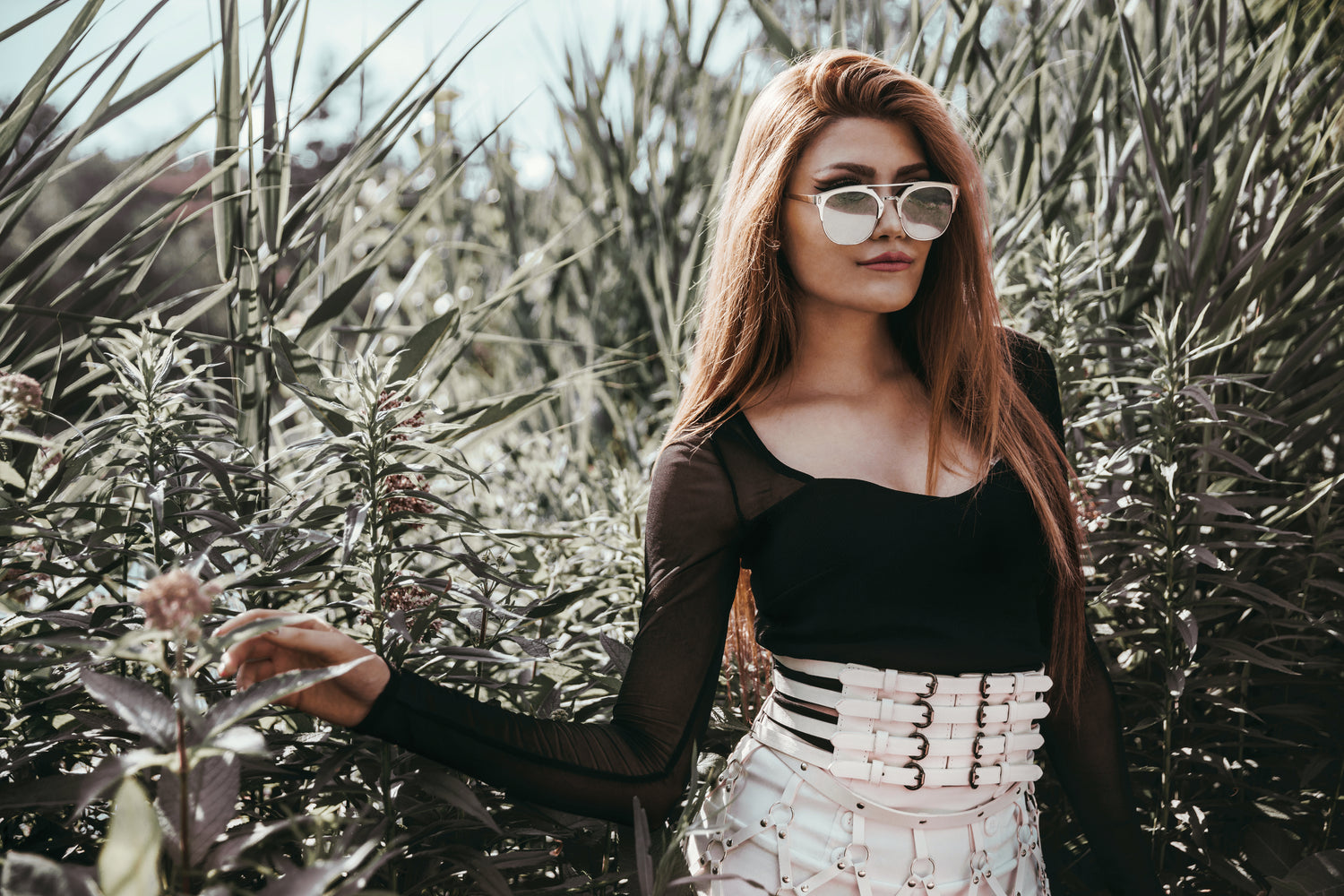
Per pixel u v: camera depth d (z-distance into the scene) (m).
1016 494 1.10
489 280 3.58
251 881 1.12
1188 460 1.69
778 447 1.10
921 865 1.00
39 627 1.27
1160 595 1.47
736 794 1.10
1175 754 1.44
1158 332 1.51
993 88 2.21
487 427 1.75
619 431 2.95
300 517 1.26
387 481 1.20
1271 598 1.35
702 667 1.11
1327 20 1.86
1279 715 1.45
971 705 1.03
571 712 1.38
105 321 1.38
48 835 1.15
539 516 2.41
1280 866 1.33
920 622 1.03
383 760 1.06
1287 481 1.69
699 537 1.10
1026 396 1.25
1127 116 2.33
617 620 1.62
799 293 1.18
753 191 1.16
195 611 0.67
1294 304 1.82
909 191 1.09
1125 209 2.16
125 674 1.16
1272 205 1.84
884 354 1.22
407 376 1.42
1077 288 1.98
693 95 3.40
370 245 3.02
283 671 0.95
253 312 1.67
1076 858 1.54
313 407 1.28
